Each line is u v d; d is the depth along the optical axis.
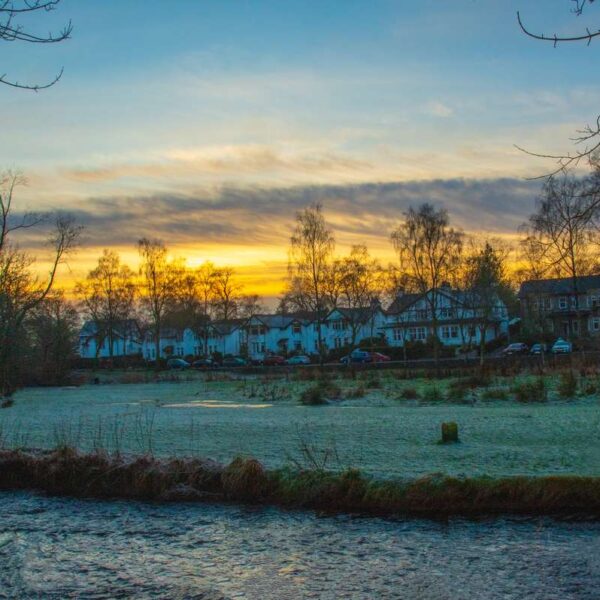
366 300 100.62
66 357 71.00
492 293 76.56
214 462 14.05
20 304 58.66
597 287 94.50
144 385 65.38
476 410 27.95
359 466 14.38
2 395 50.81
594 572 8.98
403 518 11.55
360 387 43.75
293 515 12.02
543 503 11.51
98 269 114.00
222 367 95.19
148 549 10.59
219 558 10.09
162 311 119.44
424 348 92.56
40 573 9.70
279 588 8.92
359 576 9.19
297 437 19.72
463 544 10.21
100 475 14.03
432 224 74.31
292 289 90.50
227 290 138.38
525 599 8.28
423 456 15.67
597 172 9.33
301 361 100.38
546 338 85.62
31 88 7.12
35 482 14.45
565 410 26.50
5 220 52.69
